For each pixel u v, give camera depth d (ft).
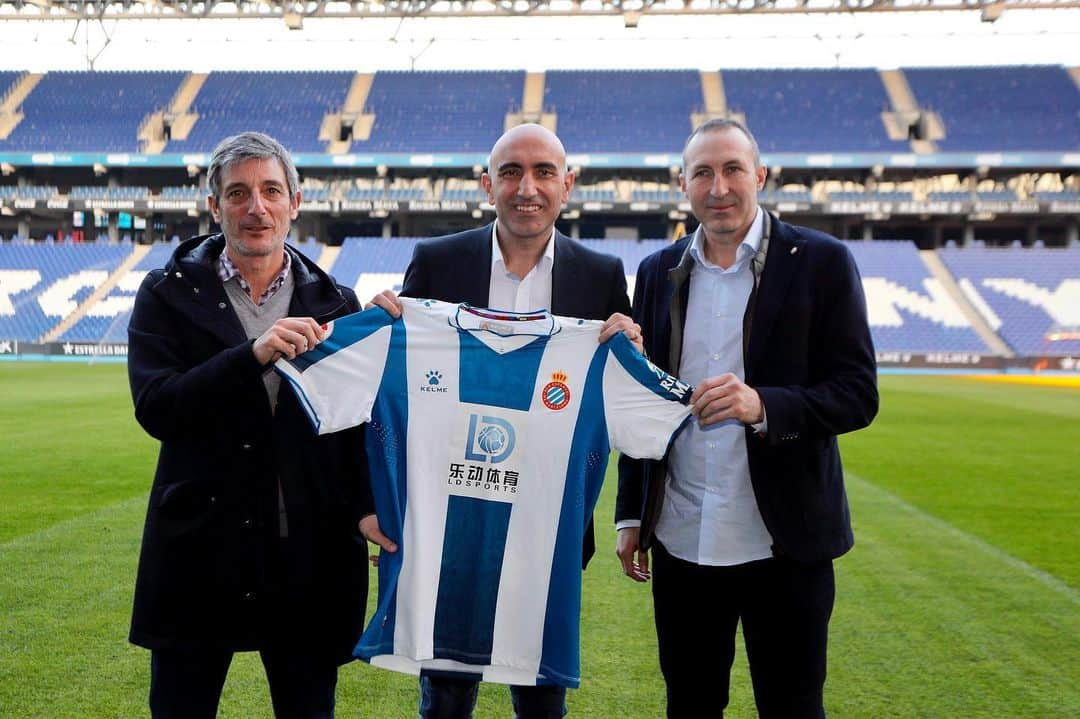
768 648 8.14
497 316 8.24
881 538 18.53
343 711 10.58
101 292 85.56
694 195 8.11
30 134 97.66
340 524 8.09
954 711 10.61
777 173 95.86
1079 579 15.71
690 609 8.45
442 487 8.23
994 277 86.43
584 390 8.18
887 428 36.22
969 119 96.37
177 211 97.60
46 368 63.57
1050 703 10.82
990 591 15.05
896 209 89.30
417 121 100.78
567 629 7.97
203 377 7.21
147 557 7.64
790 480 7.89
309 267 8.54
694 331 8.44
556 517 8.13
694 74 108.27
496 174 8.34
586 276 8.88
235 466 7.73
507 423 8.20
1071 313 81.15
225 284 8.16
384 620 7.93
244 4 94.89
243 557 7.70
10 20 98.22
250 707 10.59
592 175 96.68
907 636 12.99
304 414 7.95
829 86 104.01
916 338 78.43
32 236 109.81
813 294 8.05
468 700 8.51
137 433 31.35
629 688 11.27
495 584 8.17
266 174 7.75
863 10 90.63
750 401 7.38
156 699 7.68
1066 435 34.27
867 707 10.70
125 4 94.89
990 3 88.22
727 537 8.21
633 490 9.12
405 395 8.16
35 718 10.01
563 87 106.63
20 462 25.64
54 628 12.71
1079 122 94.32
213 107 103.04
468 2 95.04
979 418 39.73
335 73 110.11
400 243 95.45
